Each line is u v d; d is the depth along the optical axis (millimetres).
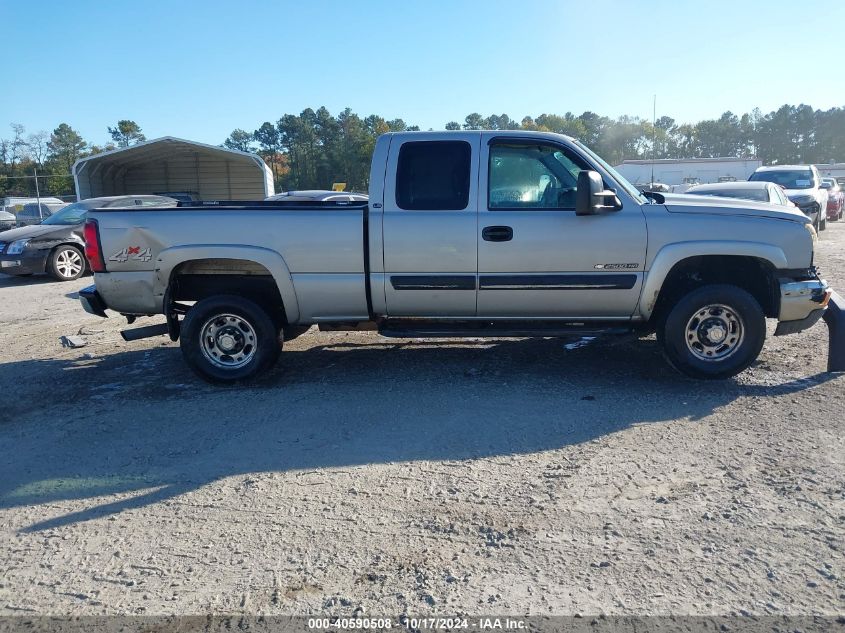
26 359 7227
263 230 5617
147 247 5723
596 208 5250
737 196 12727
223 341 5949
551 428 4809
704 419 4891
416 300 5652
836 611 2768
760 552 3197
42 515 3779
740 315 5492
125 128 94312
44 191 80062
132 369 6707
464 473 4137
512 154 5559
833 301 5988
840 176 61938
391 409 5293
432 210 5516
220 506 3814
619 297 5516
